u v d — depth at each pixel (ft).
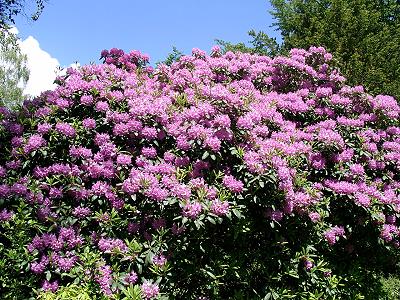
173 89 19.03
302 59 22.88
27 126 17.04
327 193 18.04
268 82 21.94
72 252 14.52
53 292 13.85
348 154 18.37
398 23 55.98
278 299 15.03
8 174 16.08
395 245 20.30
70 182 15.49
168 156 15.57
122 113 16.55
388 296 22.00
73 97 17.08
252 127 15.71
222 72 20.35
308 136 18.33
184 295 14.56
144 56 24.14
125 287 13.73
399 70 41.22
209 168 14.97
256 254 15.29
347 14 43.52
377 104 21.08
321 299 16.60
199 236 13.93
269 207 14.84
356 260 19.62
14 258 14.12
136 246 13.87
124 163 15.51
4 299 13.82
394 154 19.88
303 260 15.97
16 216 14.70
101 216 14.82
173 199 13.44
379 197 18.13
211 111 15.10
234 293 15.03
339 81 22.12
